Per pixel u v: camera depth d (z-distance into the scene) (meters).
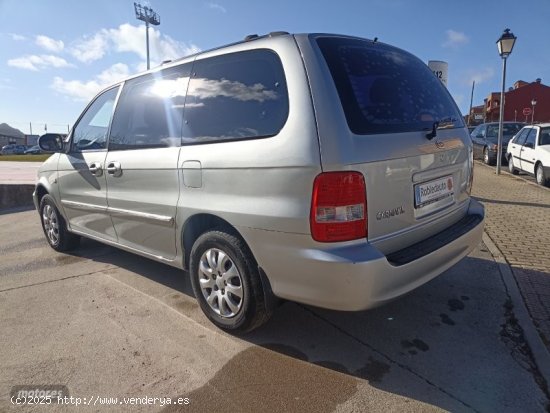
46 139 4.65
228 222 2.75
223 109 2.88
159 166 3.28
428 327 3.10
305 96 2.43
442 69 8.73
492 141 14.85
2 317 3.38
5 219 7.77
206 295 3.11
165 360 2.73
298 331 3.07
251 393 2.40
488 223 5.97
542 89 46.78
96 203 4.15
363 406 2.28
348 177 2.30
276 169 2.46
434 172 2.91
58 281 4.14
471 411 2.23
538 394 2.36
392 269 2.39
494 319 3.20
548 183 9.83
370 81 2.67
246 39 2.94
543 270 4.12
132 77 3.84
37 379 2.55
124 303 3.59
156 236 3.49
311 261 2.36
